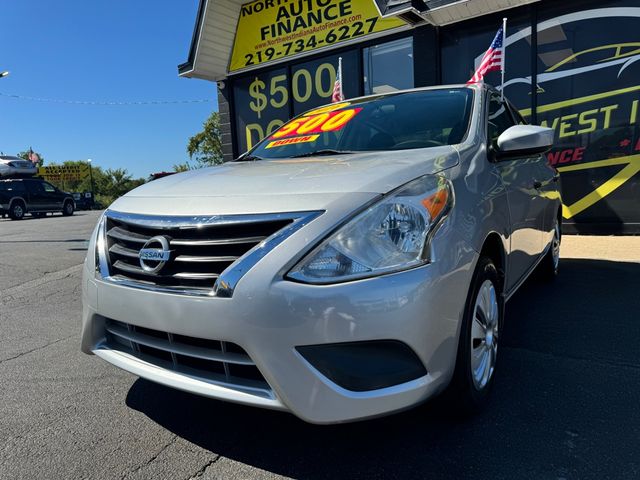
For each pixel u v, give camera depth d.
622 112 6.94
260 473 2.05
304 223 1.90
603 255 5.80
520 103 7.66
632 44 6.79
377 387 1.87
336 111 3.67
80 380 3.04
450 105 3.15
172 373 2.12
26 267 6.94
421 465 2.03
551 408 2.42
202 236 2.04
